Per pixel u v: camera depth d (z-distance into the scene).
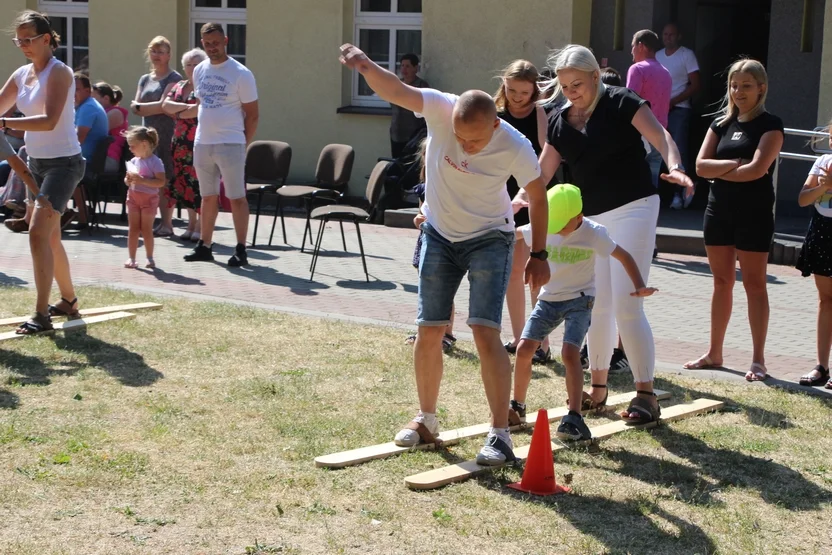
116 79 16.69
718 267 6.53
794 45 13.89
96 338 6.84
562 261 5.15
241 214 9.93
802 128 13.98
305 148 15.91
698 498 4.46
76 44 17.36
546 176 5.64
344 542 3.90
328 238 12.07
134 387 5.79
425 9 14.95
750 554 3.94
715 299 6.62
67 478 4.40
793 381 6.41
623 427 5.42
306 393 5.79
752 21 15.91
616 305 5.48
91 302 7.91
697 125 15.60
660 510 4.32
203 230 10.16
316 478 4.52
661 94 11.16
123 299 8.09
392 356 6.65
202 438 4.98
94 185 11.99
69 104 6.82
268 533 3.96
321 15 15.59
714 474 4.78
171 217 11.85
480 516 4.19
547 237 5.14
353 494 4.37
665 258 11.21
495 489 4.50
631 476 4.73
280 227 12.98
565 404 5.84
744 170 6.09
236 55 16.55
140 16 16.45
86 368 6.12
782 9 13.91
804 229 11.83
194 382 5.93
